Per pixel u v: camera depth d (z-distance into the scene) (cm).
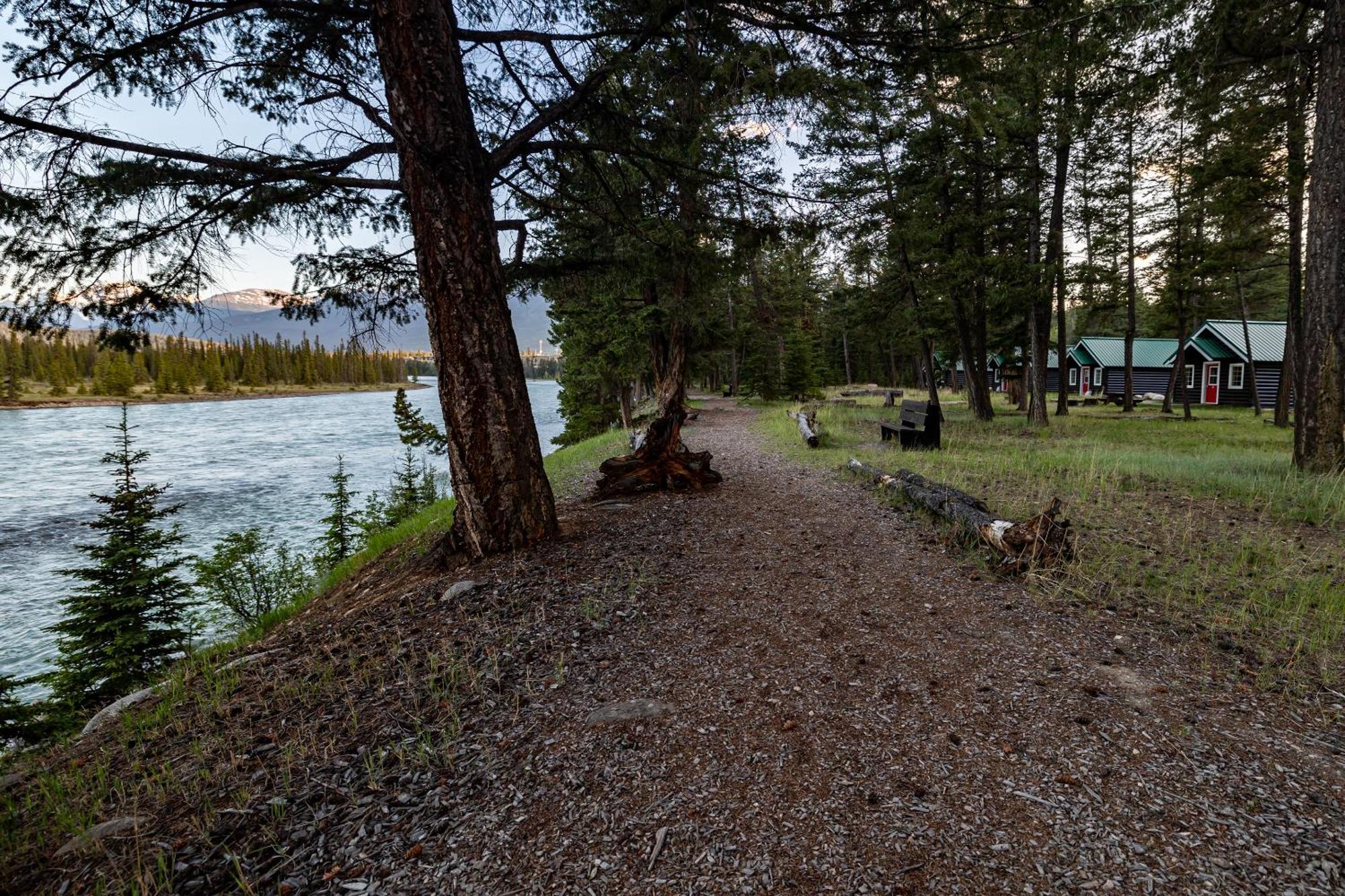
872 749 265
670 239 726
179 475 2575
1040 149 1638
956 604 430
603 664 351
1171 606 416
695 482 865
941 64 486
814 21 491
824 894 189
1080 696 302
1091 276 2067
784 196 666
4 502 2127
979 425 1805
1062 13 448
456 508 571
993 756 257
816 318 3994
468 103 527
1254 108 986
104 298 508
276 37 566
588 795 239
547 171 717
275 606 846
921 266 1777
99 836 231
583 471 1131
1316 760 249
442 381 547
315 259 589
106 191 459
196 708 333
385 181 517
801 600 446
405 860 210
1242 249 1628
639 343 1767
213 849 219
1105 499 736
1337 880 186
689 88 564
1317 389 809
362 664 367
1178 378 3169
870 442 1355
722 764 256
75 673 588
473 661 357
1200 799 226
